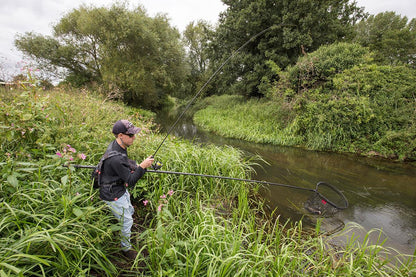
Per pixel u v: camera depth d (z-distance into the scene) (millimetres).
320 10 9945
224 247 1993
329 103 6902
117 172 1828
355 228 3014
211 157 4000
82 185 2164
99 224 1875
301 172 5109
